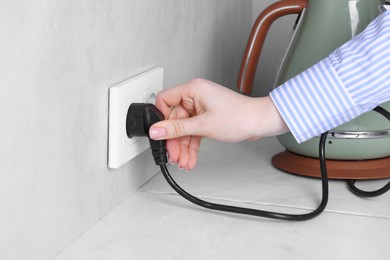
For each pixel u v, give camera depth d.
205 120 0.82
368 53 0.79
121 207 0.89
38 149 0.67
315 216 0.88
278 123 0.83
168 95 0.86
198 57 1.21
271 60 1.48
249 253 0.77
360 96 0.80
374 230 0.85
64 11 0.70
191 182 1.00
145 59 0.94
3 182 0.62
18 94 0.63
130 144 0.89
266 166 1.09
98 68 0.79
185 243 0.79
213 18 1.28
